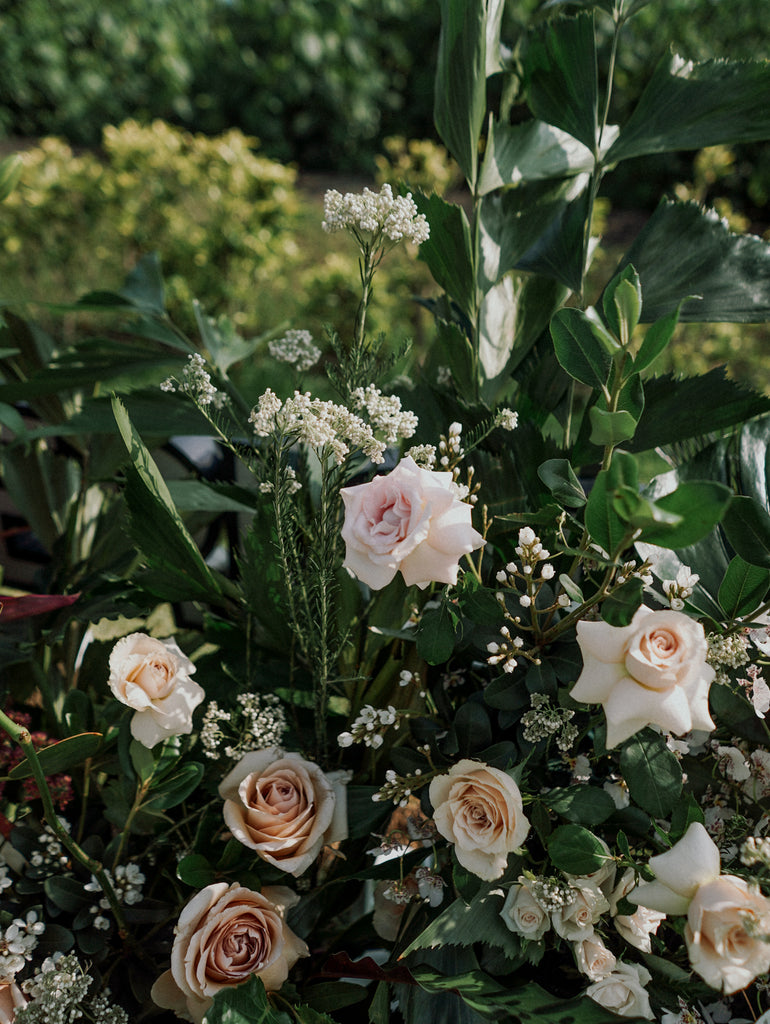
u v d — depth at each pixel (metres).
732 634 0.85
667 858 0.67
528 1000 0.77
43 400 1.47
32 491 1.48
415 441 1.08
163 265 3.38
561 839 0.77
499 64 1.14
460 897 0.84
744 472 0.94
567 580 0.78
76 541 1.48
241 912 0.85
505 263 1.19
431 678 1.01
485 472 1.01
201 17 7.30
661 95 1.10
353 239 0.93
